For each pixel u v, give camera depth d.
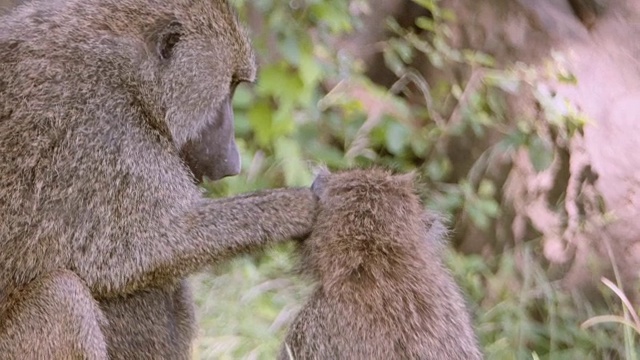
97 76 8.62
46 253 8.45
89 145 8.48
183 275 8.83
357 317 8.27
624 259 12.70
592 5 13.61
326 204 8.94
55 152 8.45
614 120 12.95
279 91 14.12
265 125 14.34
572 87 13.36
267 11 14.27
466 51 14.45
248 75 9.32
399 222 8.80
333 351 8.27
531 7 14.08
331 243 8.65
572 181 13.20
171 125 8.89
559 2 14.05
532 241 13.46
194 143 9.17
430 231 9.21
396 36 16.03
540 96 13.33
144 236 8.61
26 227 8.43
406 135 14.76
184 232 8.73
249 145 15.25
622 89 13.04
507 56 14.23
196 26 8.96
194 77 8.95
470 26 14.62
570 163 13.21
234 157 9.33
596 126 13.02
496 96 14.09
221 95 9.13
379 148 15.61
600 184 12.96
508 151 13.90
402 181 9.09
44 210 8.41
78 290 8.34
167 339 9.20
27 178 8.44
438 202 13.91
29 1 9.16
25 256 8.45
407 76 15.55
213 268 9.06
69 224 8.43
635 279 12.58
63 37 8.71
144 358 9.05
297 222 8.94
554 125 13.47
